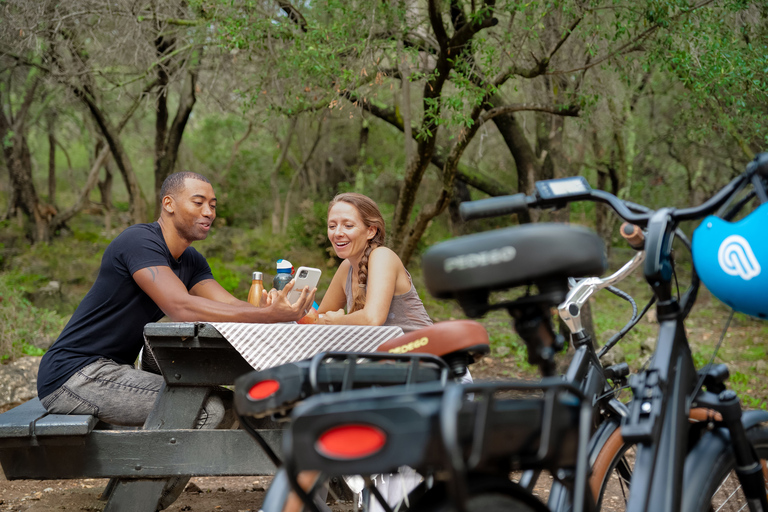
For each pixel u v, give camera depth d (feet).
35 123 43.91
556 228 3.94
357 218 8.96
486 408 3.50
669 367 4.89
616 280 6.36
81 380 7.98
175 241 8.91
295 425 3.30
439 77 18.48
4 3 20.35
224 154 65.36
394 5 18.54
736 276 4.54
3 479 11.37
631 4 17.54
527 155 25.49
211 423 7.86
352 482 6.41
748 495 5.30
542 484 11.06
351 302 9.47
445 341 5.36
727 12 17.72
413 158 21.65
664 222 4.93
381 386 5.18
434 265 4.06
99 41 23.44
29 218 49.21
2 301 22.98
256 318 7.87
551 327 4.37
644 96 34.17
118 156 39.81
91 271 41.93
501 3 21.08
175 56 25.55
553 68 20.39
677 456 4.66
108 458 7.49
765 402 18.74
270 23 18.11
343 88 17.65
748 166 4.76
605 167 36.52
